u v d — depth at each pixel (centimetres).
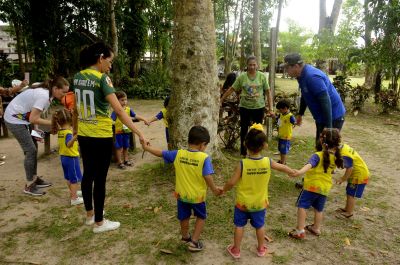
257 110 602
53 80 427
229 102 702
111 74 1789
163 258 317
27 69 1848
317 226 358
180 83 491
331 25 1245
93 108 324
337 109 449
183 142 497
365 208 428
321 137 352
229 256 320
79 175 434
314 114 451
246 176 300
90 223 376
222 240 347
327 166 337
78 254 325
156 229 368
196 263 310
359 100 1210
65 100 552
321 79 421
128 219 390
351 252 331
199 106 492
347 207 400
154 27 1900
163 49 1959
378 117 1130
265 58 2809
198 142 309
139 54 1912
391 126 986
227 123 676
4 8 1230
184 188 310
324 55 1291
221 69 3162
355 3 1552
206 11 484
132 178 520
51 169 580
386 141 802
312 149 717
